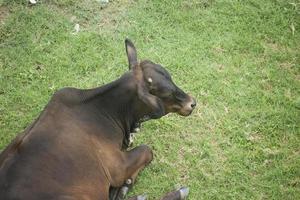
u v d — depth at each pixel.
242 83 4.75
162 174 4.18
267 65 4.90
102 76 4.78
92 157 3.59
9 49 4.96
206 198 4.05
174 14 5.25
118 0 5.33
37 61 4.87
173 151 4.31
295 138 4.38
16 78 4.75
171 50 4.98
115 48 4.97
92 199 3.49
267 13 5.29
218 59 4.93
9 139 4.36
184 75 4.79
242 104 4.60
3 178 3.23
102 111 3.79
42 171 3.33
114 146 3.81
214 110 4.56
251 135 4.40
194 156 4.27
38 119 3.58
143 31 5.12
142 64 3.79
